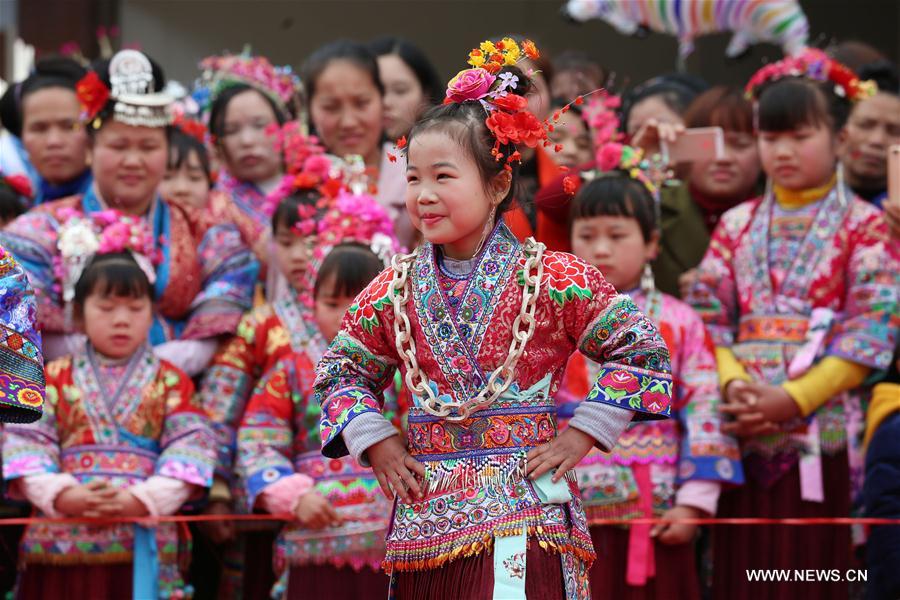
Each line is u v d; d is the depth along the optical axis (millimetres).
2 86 11922
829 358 6125
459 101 3900
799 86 6344
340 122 7172
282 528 6043
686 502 5918
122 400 5875
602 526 5887
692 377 6125
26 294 3816
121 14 11422
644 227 6215
